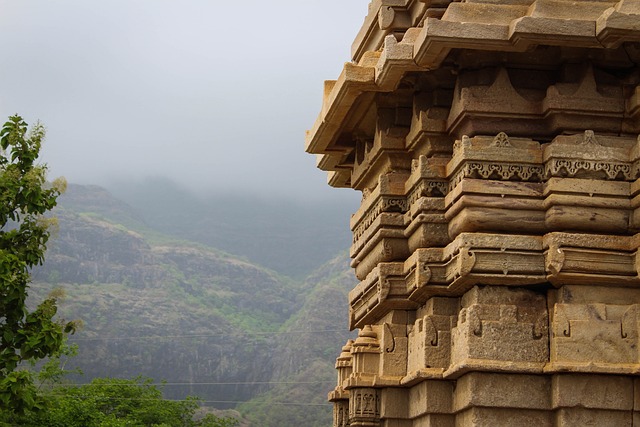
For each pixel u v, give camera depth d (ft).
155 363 396.98
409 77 49.93
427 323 47.50
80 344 381.40
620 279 43.24
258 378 402.11
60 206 483.10
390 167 52.29
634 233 43.86
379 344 53.62
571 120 44.96
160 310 426.92
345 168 64.69
